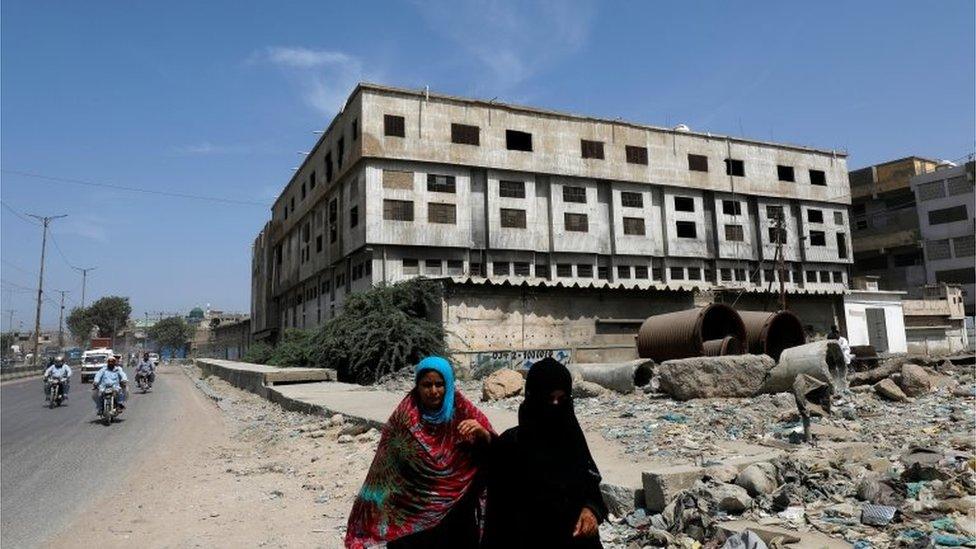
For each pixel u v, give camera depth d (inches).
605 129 1883.6
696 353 671.1
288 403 639.1
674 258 1962.4
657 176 1940.2
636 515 210.1
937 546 161.3
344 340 929.5
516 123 1750.7
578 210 1822.1
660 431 336.2
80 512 272.4
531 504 104.8
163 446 459.2
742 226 2078.0
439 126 1633.9
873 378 500.1
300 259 2165.4
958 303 1956.2
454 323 949.8
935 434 311.4
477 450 123.0
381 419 430.9
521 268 1736.0
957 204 2203.5
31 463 398.0
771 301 1269.7
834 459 245.0
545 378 107.8
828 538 173.9
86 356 1478.8
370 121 1557.6
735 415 372.5
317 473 333.7
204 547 217.6
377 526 124.9
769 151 2145.7
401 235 1549.0
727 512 196.7
